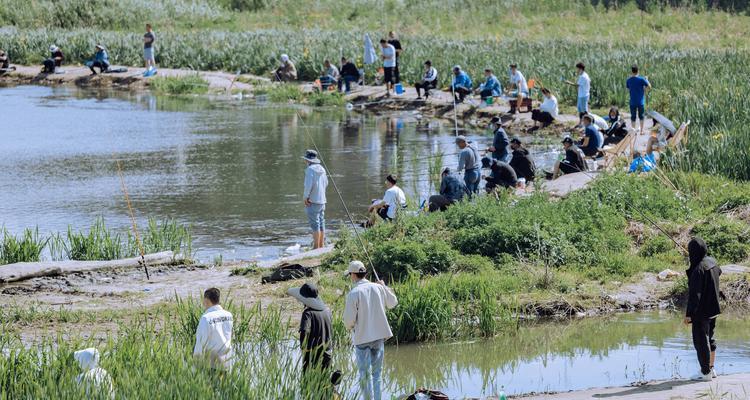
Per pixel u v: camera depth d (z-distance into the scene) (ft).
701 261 55.93
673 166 108.37
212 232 101.50
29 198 117.19
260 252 93.66
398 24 303.89
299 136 164.04
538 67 191.11
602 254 84.58
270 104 206.69
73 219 106.63
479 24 295.89
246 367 50.14
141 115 190.19
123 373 47.75
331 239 97.04
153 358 50.88
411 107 191.72
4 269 83.05
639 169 107.04
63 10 306.76
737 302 76.69
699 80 165.27
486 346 68.08
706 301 55.77
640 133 142.31
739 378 57.11
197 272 86.12
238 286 80.07
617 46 227.81
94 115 189.57
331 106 201.16
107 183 126.11
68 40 265.54
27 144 156.04
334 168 135.03
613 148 120.16
